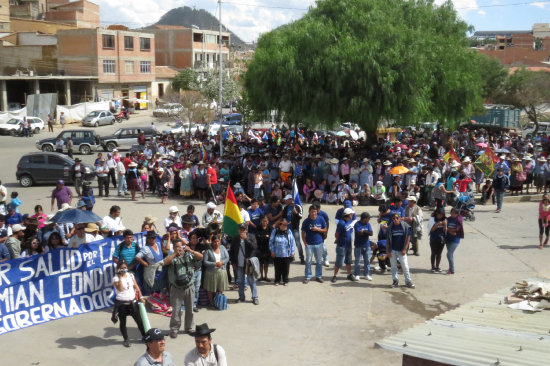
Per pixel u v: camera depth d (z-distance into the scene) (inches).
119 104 2442.2
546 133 1785.2
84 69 2432.3
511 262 585.9
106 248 466.6
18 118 1910.7
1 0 2709.2
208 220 570.3
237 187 773.9
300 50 968.9
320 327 421.1
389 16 1005.8
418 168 907.4
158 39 3324.3
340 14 1003.9
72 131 1486.2
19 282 418.3
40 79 2295.8
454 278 534.9
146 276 442.3
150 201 910.4
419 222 595.5
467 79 1056.8
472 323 292.7
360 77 917.2
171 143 1234.6
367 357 371.2
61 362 361.1
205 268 455.2
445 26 1130.7
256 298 470.0
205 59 3260.3
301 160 951.6
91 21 3233.3
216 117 1956.2
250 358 368.2
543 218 632.4
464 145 1354.6
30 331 411.5
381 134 1551.4
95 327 421.1
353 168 900.6
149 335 259.4
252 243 471.5
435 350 244.4
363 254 530.6
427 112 973.2
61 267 441.1
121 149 1567.4
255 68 1005.2
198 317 440.5
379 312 452.1
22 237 497.0
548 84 1868.8
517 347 249.1
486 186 887.7
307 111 959.0
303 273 556.7
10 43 2487.7
